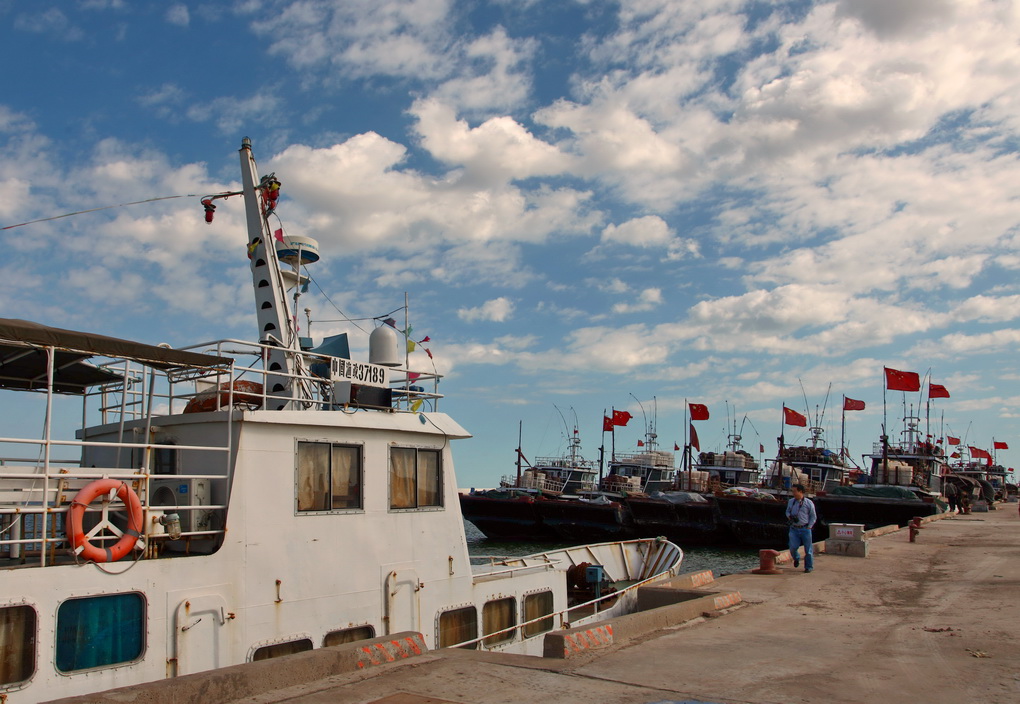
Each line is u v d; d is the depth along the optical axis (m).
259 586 10.95
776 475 73.81
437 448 14.18
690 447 78.06
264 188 15.17
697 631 10.50
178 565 10.12
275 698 6.89
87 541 9.34
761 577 16.23
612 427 89.31
